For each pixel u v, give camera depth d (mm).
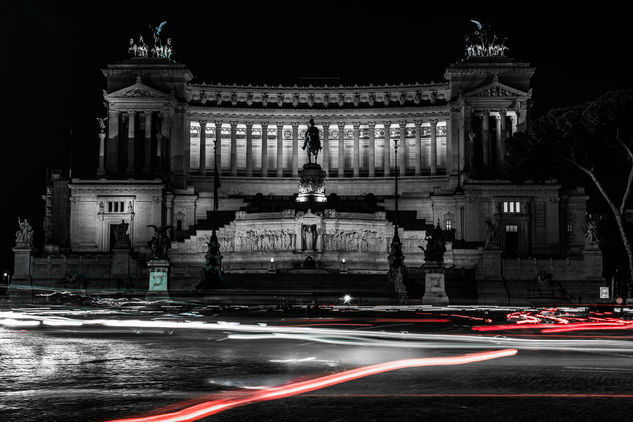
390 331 43000
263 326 46312
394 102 159625
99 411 18297
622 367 26422
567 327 47562
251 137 156125
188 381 23188
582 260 105500
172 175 147125
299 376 24250
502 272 105688
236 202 139375
